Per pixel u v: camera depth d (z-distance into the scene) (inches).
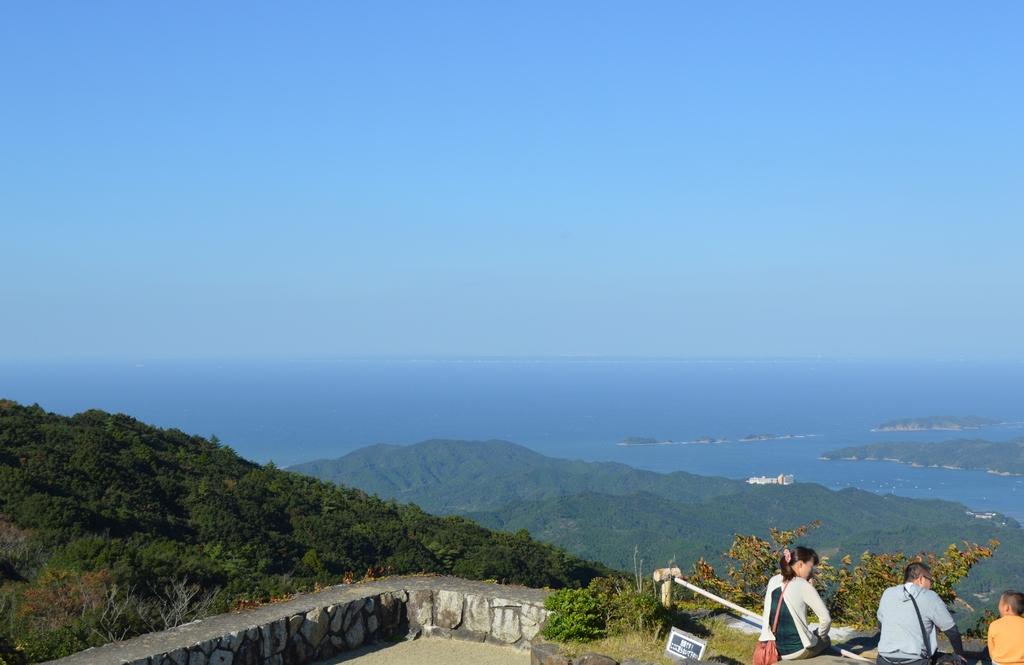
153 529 1331.2
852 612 473.1
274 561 1374.3
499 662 410.6
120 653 354.0
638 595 411.8
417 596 458.9
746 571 539.5
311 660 412.2
